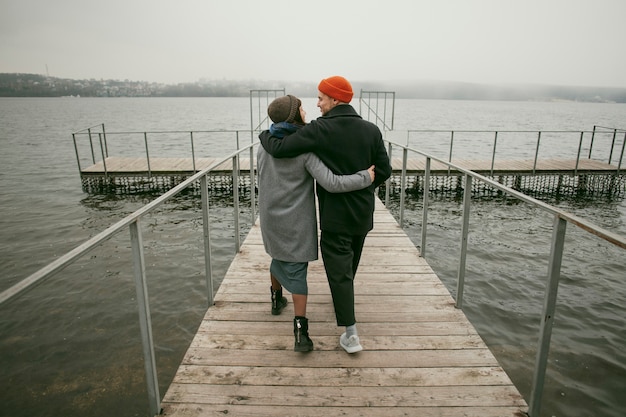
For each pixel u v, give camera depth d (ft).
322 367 8.58
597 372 15.98
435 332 9.86
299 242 8.61
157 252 29.63
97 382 15.21
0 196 48.49
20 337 18.35
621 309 21.54
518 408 7.55
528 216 40.65
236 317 10.46
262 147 8.48
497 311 21.09
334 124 7.91
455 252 30.30
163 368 15.99
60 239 33.68
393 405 7.57
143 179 54.13
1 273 27.20
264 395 7.79
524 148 109.91
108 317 20.10
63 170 66.80
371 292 11.82
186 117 262.26
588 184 51.55
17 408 13.94
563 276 25.85
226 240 32.60
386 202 21.59
